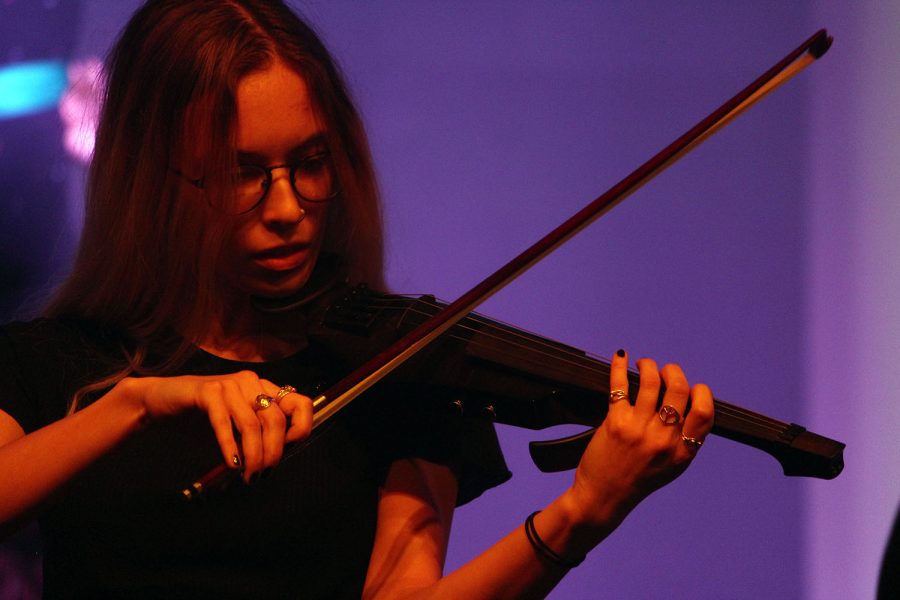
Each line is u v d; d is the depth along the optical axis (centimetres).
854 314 1269
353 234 563
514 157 1327
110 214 529
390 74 1346
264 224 487
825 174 1286
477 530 1229
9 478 405
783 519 1241
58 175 1288
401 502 516
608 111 1321
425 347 489
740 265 1290
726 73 1308
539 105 1330
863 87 1277
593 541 438
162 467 482
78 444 408
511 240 1315
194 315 516
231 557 480
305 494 493
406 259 1320
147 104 506
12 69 1292
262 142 480
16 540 1066
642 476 424
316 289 529
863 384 1257
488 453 560
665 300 1288
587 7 1329
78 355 512
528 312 1297
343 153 539
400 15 1345
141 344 516
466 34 1342
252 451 373
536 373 471
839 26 1284
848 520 1236
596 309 1292
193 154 494
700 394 423
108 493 477
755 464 1245
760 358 1277
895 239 1262
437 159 1334
